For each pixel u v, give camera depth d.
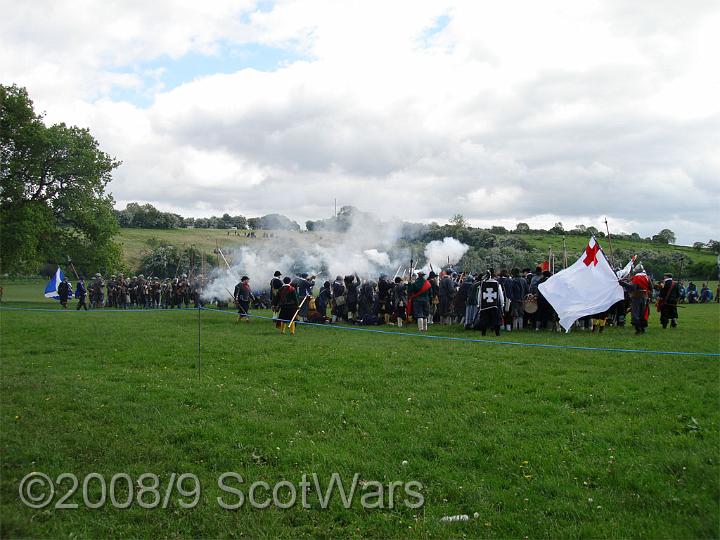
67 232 48.34
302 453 7.49
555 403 9.57
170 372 12.34
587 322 20.83
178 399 10.03
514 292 20.22
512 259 58.56
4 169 41.34
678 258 70.94
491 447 7.58
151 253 68.31
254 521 5.92
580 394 9.98
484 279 19.94
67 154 45.78
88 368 12.82
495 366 12.55
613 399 9.71
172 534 5.72
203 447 7.79
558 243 77.25
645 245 84.56
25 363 13.38
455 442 7.82
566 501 6.11
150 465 7.27
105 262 48.41
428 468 7.03
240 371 12.40
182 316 26.86
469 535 5.57
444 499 6.32
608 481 6.52
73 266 43.75
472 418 8.79
